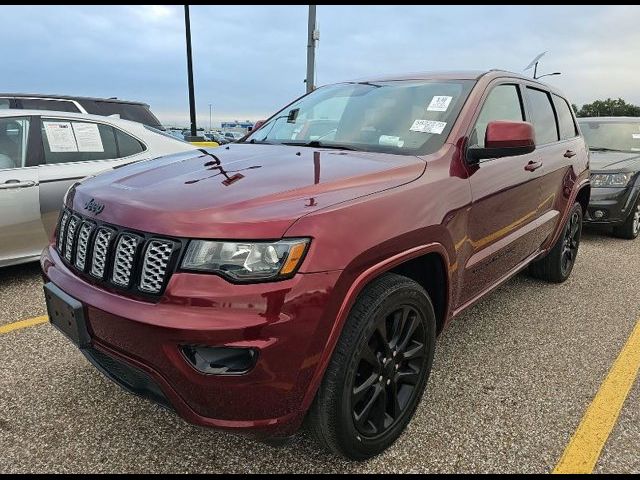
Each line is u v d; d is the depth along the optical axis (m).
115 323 1.89
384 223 2.07
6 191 4.22
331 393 1.94
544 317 3.92
